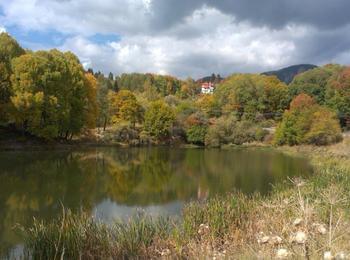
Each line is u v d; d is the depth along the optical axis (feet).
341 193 48.75
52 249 41.98
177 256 36.24
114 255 40.88
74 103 198.49
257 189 94.94
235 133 291.17
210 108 369.09
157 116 269.44
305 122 255.70
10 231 56.75
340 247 27.91
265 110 378.73
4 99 173.78
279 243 29.48
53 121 182.39
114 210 71.82
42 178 103.71
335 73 381.81
